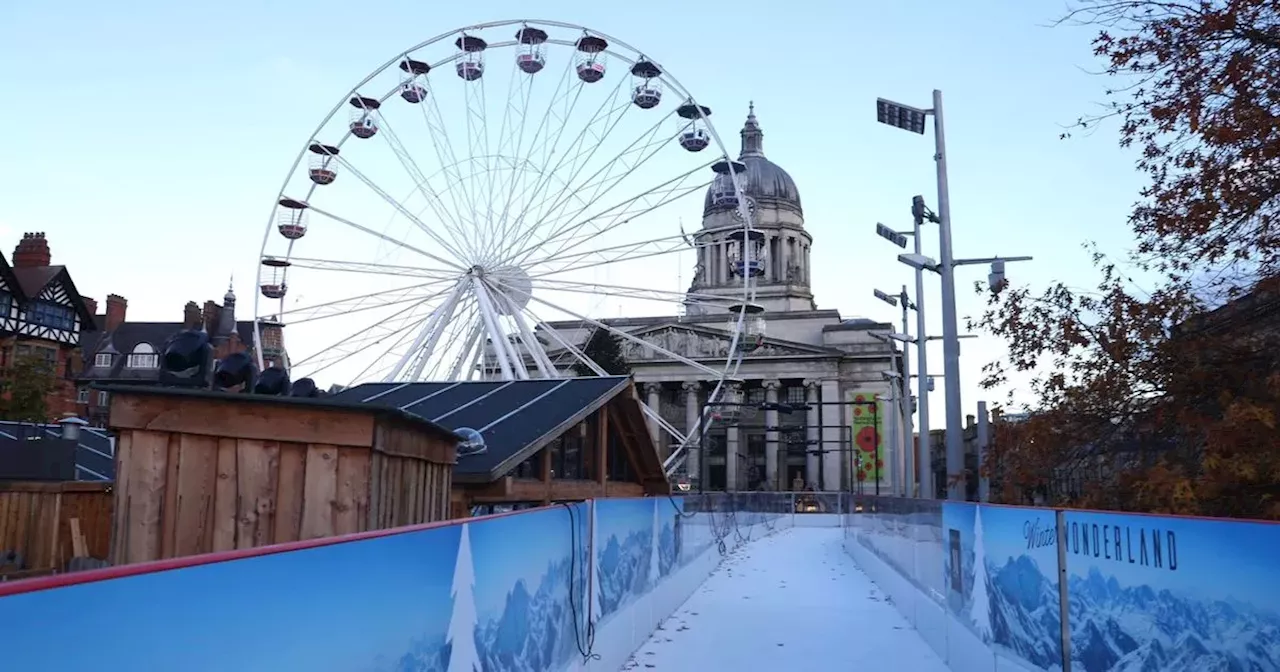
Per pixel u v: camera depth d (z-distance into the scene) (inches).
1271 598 218.1
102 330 3334.2
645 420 823.1
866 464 4037.9
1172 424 522.3
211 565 145.0
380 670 205.8
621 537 528.4
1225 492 459.2
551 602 370.6
